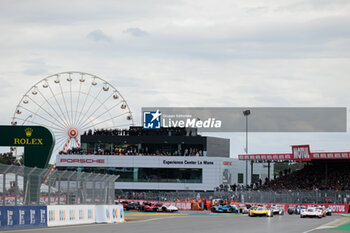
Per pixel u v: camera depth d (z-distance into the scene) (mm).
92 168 107875
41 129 42750
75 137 108875
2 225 31094
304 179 91750
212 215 62594
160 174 108125
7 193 32219
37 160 42656
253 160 98375
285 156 90438
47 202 36344
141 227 36688
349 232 35344
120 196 88938
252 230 35188
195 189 107062
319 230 36844
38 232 30203
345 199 74000
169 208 71688
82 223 40062
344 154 82438
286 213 73500
